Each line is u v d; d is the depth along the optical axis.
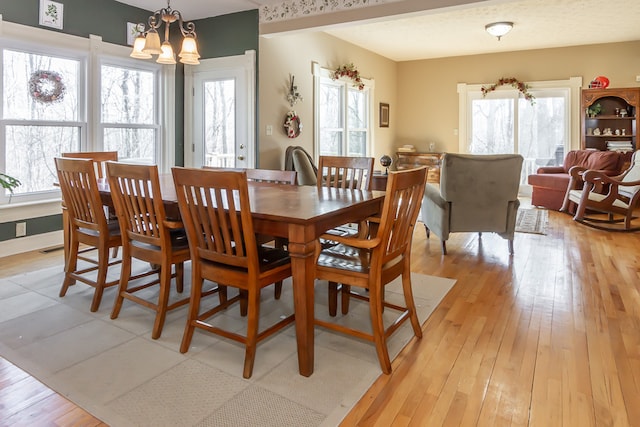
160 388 1.83
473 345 2.23
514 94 7.85
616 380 1.89
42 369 1.97
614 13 5.45
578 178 5.86
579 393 1.79
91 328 2.40
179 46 5.30
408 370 1.99
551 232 4.98
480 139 8.19
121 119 4.75
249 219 1.86
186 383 1.87
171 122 5.23
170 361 2.06
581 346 2.21
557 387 1.84
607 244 4.40
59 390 1.81
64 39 4.08
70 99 4.28
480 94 8.09
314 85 5.98
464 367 2.01
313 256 1.93
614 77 7.11
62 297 2.86
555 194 6.41
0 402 1.73
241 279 1.97
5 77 3.79
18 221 3.95
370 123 7.63
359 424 1.61
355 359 2.09
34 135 4.04
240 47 5.01
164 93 5.13
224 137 5.21
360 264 2.13
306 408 1.70
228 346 2.21
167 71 5.14
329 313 2.62
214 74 5.19
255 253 1.90
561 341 2.26
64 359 2.06
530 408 1.70
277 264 2.09
